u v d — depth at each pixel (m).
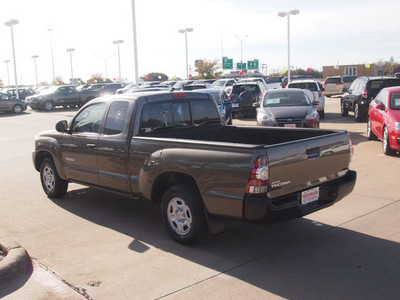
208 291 4.00
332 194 5.07
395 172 8.47
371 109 12.04
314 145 4.79
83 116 6.54
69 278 4.35
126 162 5.67
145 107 5.77
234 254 4.84
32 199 7.39
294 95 13.37
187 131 6.27
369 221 5.80
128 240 5.36
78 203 7.07
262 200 4.26
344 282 4.11
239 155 4.38
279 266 4.50
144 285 4.16
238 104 20.14
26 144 14.43
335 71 70.88
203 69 61.12
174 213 5.17
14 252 4.61
